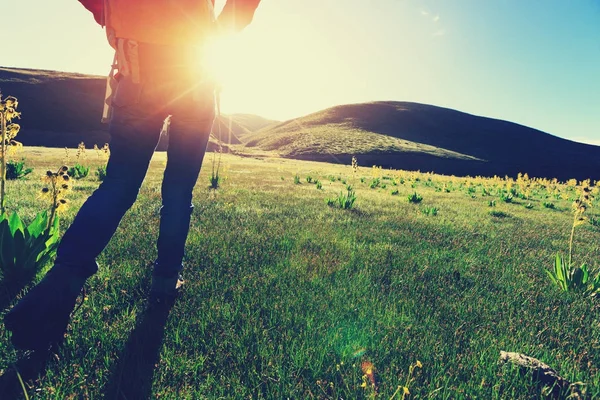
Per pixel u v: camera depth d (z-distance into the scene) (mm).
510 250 5121
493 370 1865
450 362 1914
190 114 2125
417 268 3650
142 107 1929
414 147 102312
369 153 93438
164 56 1917
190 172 2268
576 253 5387
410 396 1605
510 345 2180
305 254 3729
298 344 1960
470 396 1656
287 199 9219
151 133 1992
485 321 2510
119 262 3008
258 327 2102
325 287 2818
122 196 1882
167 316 2154
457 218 8359
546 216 10727
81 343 1805
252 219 5727
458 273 3633
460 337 2227
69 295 1586
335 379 1679
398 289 2988
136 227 4414
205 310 2248
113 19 1840
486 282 3430
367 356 1918
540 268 4215
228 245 3879
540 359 2076
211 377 1643
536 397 1694
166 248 2266
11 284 2395
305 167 45281
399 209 9188
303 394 1581
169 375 1624
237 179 16281
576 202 3658
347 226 5758
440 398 1621
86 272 1672
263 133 147750
